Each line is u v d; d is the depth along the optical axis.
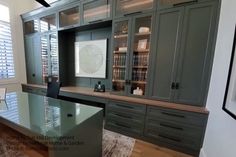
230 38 1.27
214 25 1.62
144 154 1.82
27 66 3.95
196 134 1.75
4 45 3.45
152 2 2.03
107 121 2.46
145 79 2.23
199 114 1.69
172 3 1.86
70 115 1.34
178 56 1.86
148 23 2.21
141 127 2.13
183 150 1.86
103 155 1.75
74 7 2.82
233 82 1.09
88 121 1.28
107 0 2.43
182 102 1.90
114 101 2.33
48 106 1.63
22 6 3.77
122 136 2.25
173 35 1.87
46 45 3.41
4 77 3.52
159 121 1.97
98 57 2.98
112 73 2.52
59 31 3.15
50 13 3.18
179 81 1.89
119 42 2.50
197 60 1.76
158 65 2.02
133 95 2.30
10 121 1.23
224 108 1.18
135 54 2.30
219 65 1.46
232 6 1.28
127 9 2.29
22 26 3.81
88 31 3.08
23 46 3.90
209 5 1.62
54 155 0.96
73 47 3.32
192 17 1.72
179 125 1.84
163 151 1.89
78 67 3.29
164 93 2.02
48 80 3.25
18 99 1.94
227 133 1.15
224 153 1.17
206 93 1.74
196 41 1.74
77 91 2.78
